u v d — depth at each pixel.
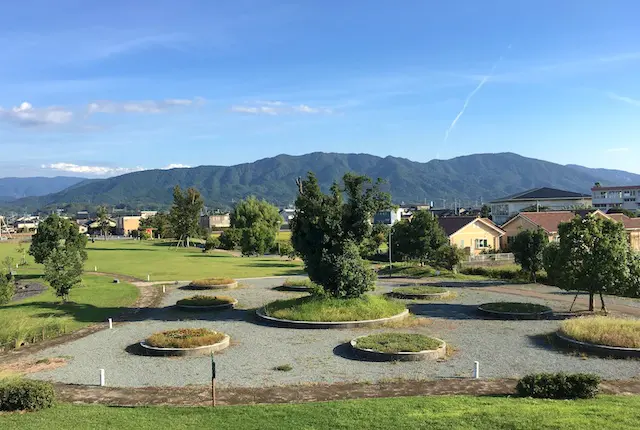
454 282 41.94
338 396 14.75
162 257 67.56
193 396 14.96
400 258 61.16
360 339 20.52
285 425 11.92
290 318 25.22
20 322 23.92
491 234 65.12
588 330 20.55
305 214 27.66
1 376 17.27
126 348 21.23
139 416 12.91
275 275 47.56
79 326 25.80
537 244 40.34
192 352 19.83
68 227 45.62
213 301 30.83
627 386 15.20
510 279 43.31
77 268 32.38
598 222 27.08
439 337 22.20
